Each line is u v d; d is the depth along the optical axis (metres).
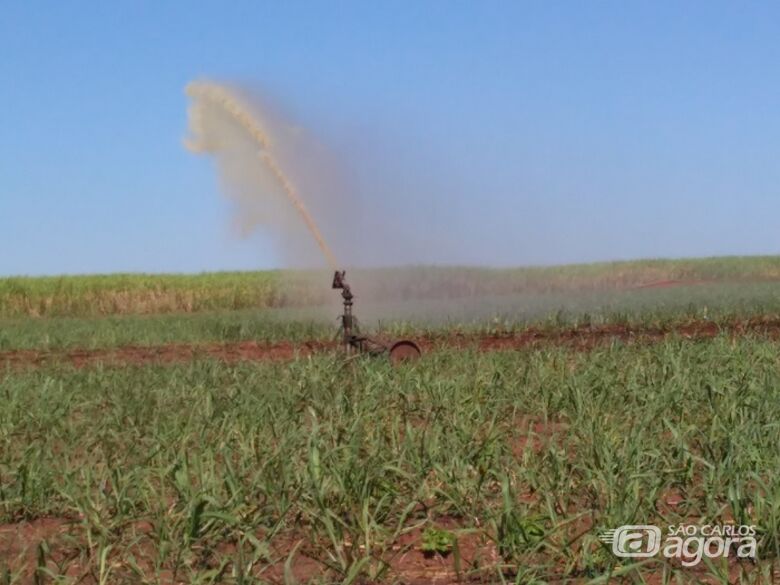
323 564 6.66
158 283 44.88
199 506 6.90
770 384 11.53
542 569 6.37
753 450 8.07
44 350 22.61
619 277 51.59
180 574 6.62
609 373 13.01
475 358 15.78
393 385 12.36
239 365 15.54
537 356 15.39
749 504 7.60
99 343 23.42
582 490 7.86
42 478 8.31
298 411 10.69
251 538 6.41
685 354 14.87
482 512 7.47
